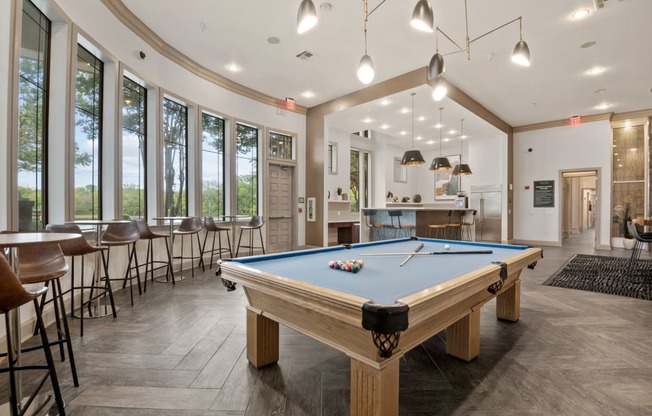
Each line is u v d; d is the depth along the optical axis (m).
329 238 8.61
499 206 9.32
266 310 2.06
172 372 2.11
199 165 5.59
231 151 6.25
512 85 6.22
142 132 4.72
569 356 2.37
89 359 2.28
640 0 3.69
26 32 2.98
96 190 3.94
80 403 1.78
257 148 6.96
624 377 2.08
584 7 3.84
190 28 4.46
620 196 8.03
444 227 7.48
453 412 1.72
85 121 3.76
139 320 3.04
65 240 1.50
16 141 2.60
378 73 5.76
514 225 9.50
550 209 8.91
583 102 7.24
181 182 5.46
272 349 2.22
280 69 5.68
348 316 1.35
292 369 2.16
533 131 9.17
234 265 2.04
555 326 2.96
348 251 3.01
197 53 5.14
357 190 10.19
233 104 6.29
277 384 1.98
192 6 3.97
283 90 6.69
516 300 3.04
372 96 6.34
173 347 2.48
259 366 2.16
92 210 3.87
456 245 3.51
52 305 2.97
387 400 1.45
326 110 7.37
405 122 7.91
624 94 6.71
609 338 2.69
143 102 4.74
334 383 1.99
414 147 11.02
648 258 6.50
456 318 1.98
